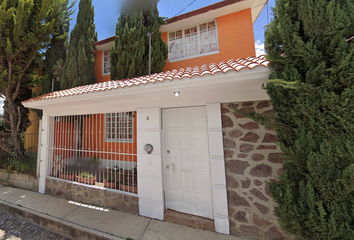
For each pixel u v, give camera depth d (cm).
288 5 198
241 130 316
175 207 368
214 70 268
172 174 373
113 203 418
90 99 379
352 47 162
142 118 390
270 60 212
